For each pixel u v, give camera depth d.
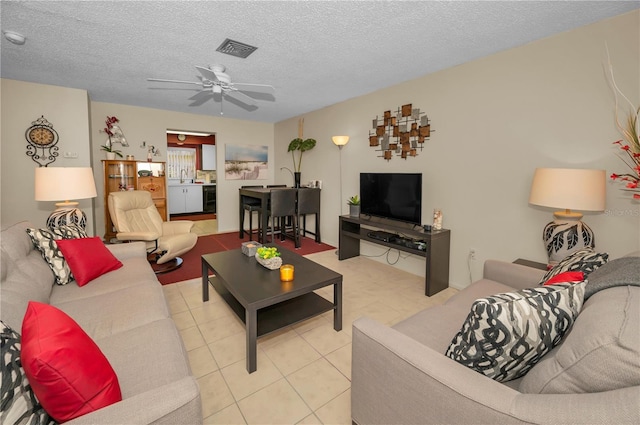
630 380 0.72
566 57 2.28
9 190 3.47
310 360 1.95
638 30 1.96
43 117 3.60
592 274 1.31
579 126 2.23
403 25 2.18
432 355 1.06
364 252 4.29
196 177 8.85
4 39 2.44
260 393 1.66
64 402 0.83
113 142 4.69
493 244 2.81
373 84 3.61
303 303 2.33
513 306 0.94
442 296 2.96
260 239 5.23
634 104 1.99
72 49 2.62
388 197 3.52
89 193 2.83
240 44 2.50
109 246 2.60
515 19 2.10
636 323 0.77
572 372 0.82
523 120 2.54
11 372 0.79
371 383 1.22
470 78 2.88
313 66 3.00
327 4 1.91
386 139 3.78
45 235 2.06
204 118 5.56
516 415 0.79
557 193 1.93
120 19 2.11
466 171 2.97
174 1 1.89
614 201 2.10
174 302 2.75
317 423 1.47
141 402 0.86
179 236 3.63
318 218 5.09
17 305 1.43
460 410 0.91
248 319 1.80
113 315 1.63
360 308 2.69
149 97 4.27
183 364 1.30
